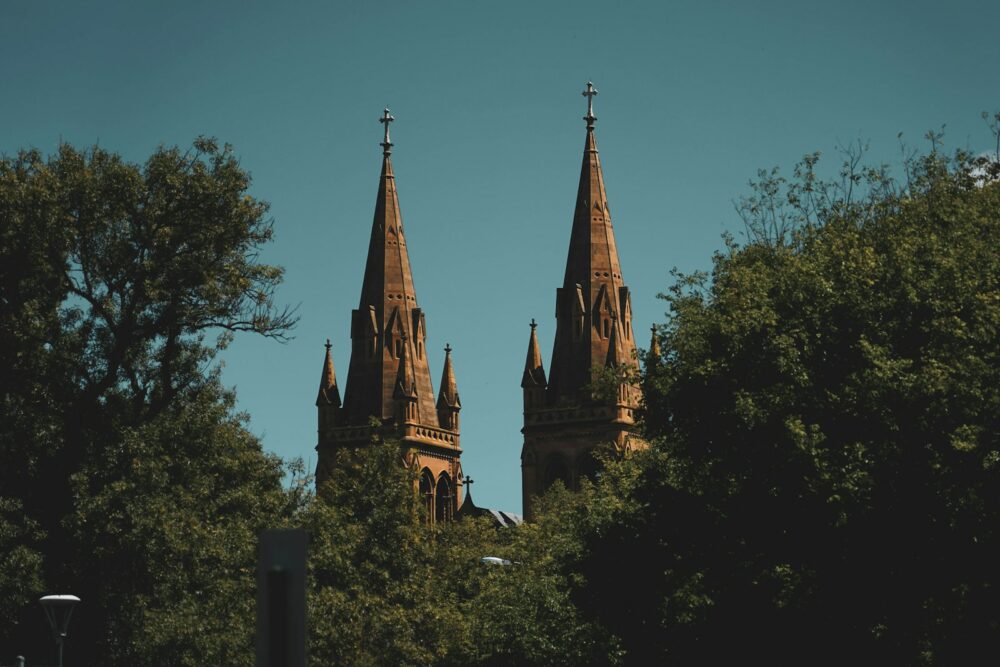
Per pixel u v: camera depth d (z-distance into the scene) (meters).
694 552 59.81
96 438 76.12
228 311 80.31
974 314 52.72
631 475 77.06
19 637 72.06
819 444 52.78
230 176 78.88
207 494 76.25
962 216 57.94
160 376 81.56
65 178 78.31
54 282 77.25
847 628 52.97
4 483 75.00
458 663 98.75
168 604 69.75
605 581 63.41
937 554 51.28
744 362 57.22
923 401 51.69
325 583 87.62
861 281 55.50
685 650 60.03
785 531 55.62
